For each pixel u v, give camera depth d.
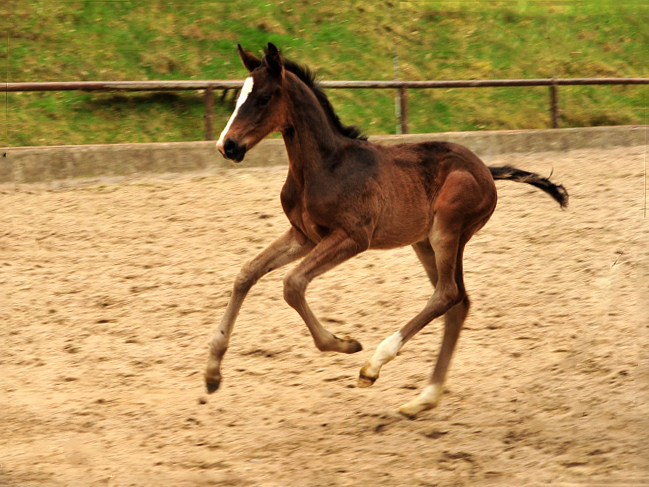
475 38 20.48
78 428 6.07
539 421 5.92
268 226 11.03
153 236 10.67
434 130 16.80
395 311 8.57
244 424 6.14
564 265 9.53
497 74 19.30
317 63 17.70
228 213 11.52
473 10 21.56
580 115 18.77
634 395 6.16
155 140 14.63
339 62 17.98
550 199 12.29
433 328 8.18
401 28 20.03
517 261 9.77
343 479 5.04
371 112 16.77
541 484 4.79
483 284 9.12
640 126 17.00
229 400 6.65
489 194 6.61
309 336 8.04
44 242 10.36
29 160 12.42
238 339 7.99
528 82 16.70
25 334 8.05
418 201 6.41
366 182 6.09
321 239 6.22
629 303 8.22
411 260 10.00
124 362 7.50
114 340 7.98
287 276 5.80
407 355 7.57
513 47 20.58
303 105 6.05
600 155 15.66
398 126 15.73
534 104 18.73
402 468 5.21
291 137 6.09
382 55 18.80
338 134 6.32
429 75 18.66
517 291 8.88
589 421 5.80
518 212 11.72
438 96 18.02
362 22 19.59
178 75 16.42
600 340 7.38
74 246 10.29
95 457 5.49
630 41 22.09
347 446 5.66
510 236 10.69
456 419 6.12
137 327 8.26
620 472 4.87
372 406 6.46
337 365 7.41
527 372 6.93
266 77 5.88
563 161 15.01
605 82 17.41
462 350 7.55
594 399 6.20
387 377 7.11
